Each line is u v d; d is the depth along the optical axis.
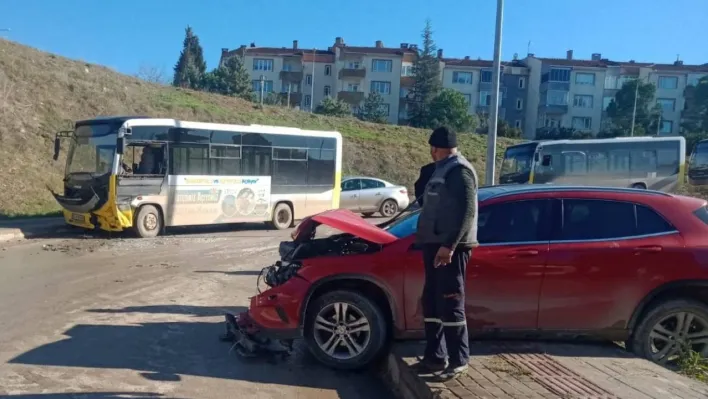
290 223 18.72
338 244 6.07
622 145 24.70
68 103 26.23
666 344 5.49
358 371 5.62
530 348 5.48
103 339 6.36
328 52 77.69
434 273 4.70
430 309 4.73
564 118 71.25
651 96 62.97
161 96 34.69
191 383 5.18
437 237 4.58
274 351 5.98
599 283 5.42
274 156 18.19
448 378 4.60
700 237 5.53
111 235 15.31
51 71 28.53
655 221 5.61
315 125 40.78
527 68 74.00
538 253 5.44
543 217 5.62
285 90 74.50
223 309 7.85
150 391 4.94
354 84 72.44
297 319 5.54
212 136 16.56
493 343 5.61
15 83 25.02
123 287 9.07
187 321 7.20
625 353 5.37
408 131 45.66
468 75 72.19
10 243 13.65
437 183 4.59
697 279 5.39
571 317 5.45
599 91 70.94
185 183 15.92
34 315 7.22
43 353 5.82
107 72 34.84
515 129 56.91
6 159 20.23
